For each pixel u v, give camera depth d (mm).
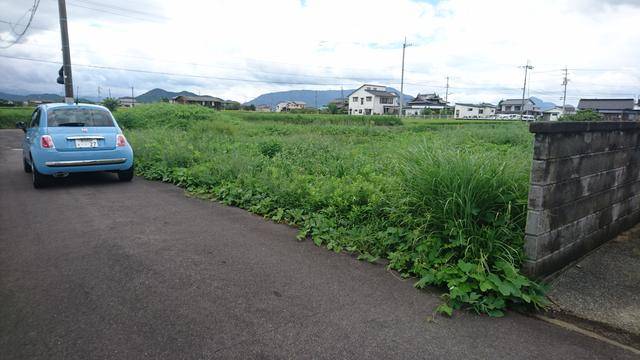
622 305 2918
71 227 4527
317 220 4574
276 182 5711
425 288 3182
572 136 3191
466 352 2357
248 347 2340
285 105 100062
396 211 4129
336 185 5371
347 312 2779
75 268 3385
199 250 3867
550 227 3156
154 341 2371
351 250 3895
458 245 3363
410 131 21781
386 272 3477
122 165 7160
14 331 2438
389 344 2418
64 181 7512
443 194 3605
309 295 3012
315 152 9328
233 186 6141
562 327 2664
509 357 2318
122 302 2822
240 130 17828
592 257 3738
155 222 4766
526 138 13266
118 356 2225
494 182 3480
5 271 3309
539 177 2967
